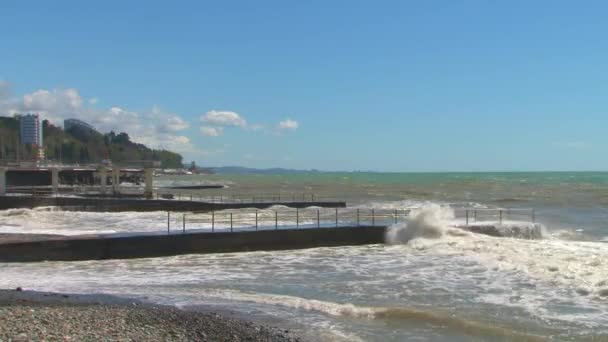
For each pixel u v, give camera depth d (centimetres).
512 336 1226
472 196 7338
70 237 2464
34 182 7525
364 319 1378
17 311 1352
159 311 1413
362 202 6022
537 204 5675
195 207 4759
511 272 1905
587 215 4369
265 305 1523
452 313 1413
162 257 2439
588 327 1280
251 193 8275
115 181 6631
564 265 1925
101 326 1236
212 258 2394
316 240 2741
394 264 2150
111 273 2066
